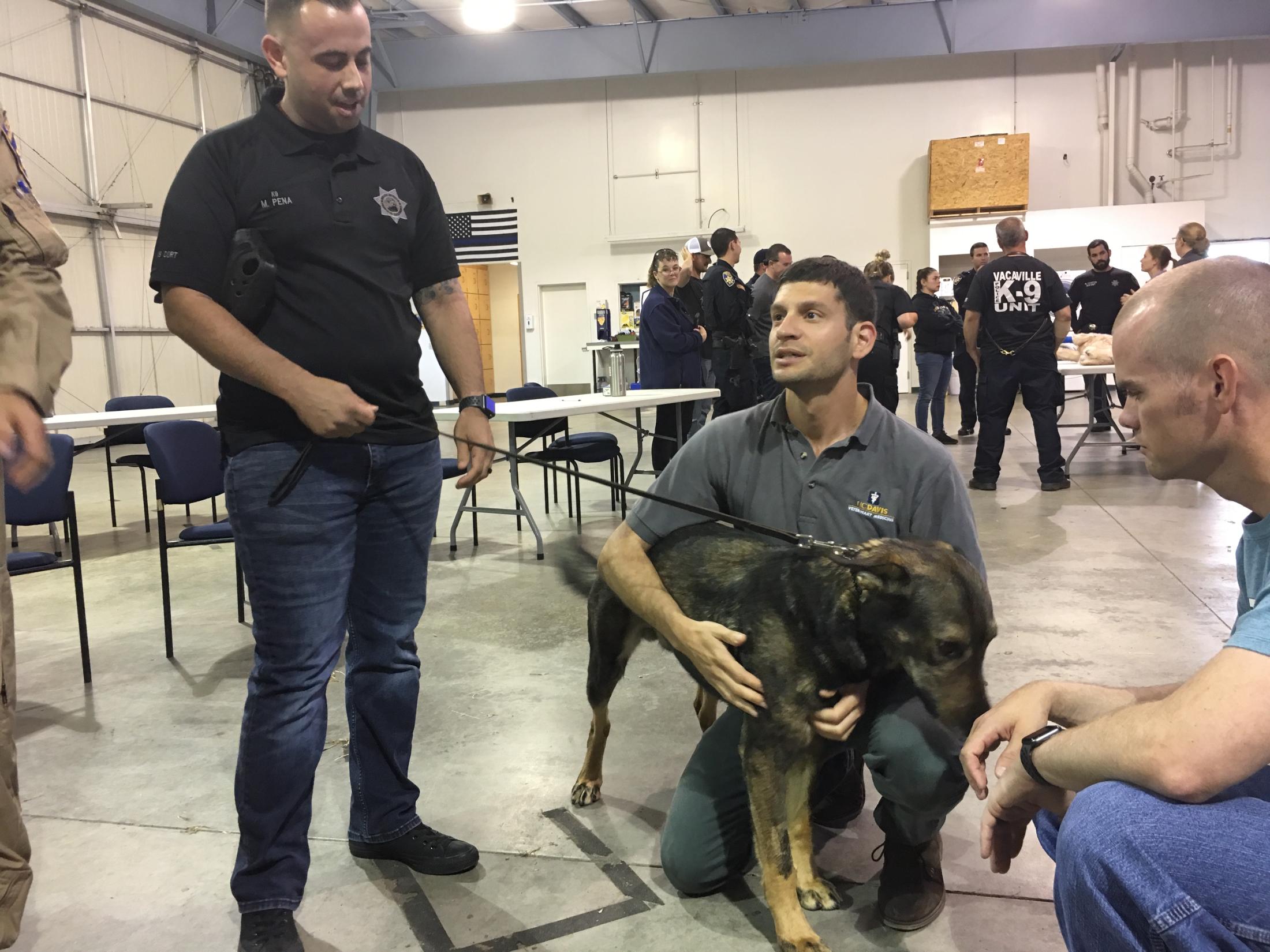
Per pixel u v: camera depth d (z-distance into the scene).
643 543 2.23
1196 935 1.09
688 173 16.58
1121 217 14.71
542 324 17.55
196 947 1.98
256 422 1.89
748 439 2.20
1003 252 6.65
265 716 1.90
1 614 1.67
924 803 1.81
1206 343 1.22
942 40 15.06
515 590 4.85
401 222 2.05
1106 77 15.16
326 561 1.93
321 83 1.81
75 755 2.98
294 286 1.89
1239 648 1.17
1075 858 1.23
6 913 1.71
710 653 1.88
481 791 2.65
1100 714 1.52
